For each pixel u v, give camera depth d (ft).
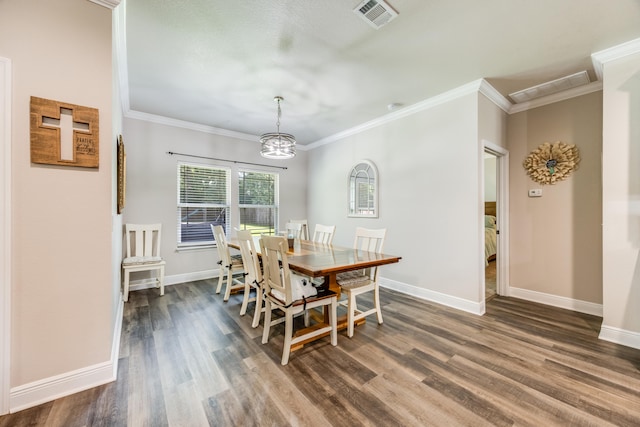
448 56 7.98
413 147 11.80
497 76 9.11
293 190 18.35
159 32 6.89
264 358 6.68
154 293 11.94
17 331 4.77
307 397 5.25
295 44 7.43
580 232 9.70
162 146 13.35
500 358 6.63
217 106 11.85
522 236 11.09
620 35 6.89
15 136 4.72
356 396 5.28
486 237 18.17
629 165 7.28
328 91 10.34
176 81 9.52
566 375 5.94
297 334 7.49
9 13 4.67
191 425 4.55
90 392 5.32
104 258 5.62
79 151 5.29
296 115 12.98
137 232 12.23
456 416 4.75
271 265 7.20
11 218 4.70
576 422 4.61
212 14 6.28
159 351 6.98
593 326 8.44
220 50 7.70
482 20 6.43
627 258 7.30
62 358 5.19
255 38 7.17
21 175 4.78
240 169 15.99
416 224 11.68
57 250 5.12
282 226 17.76
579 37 7.02
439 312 9.73
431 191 11.09
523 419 4.68
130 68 8.66
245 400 5.17
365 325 8.63
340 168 15.93
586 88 9.52
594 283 9.41
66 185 5.20
